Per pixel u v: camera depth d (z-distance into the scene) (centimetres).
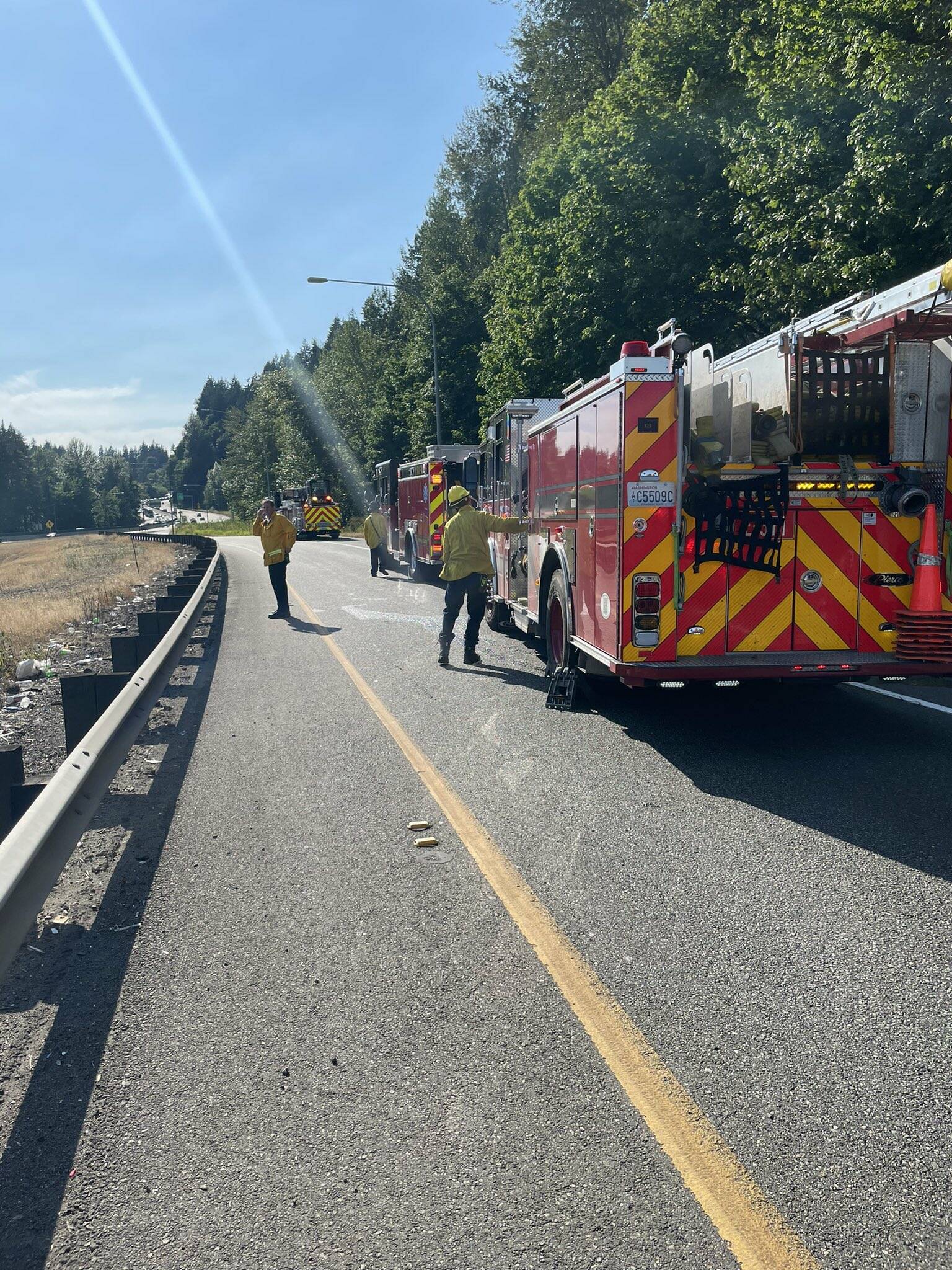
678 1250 247
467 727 832
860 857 514
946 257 1386
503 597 1284
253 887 495
